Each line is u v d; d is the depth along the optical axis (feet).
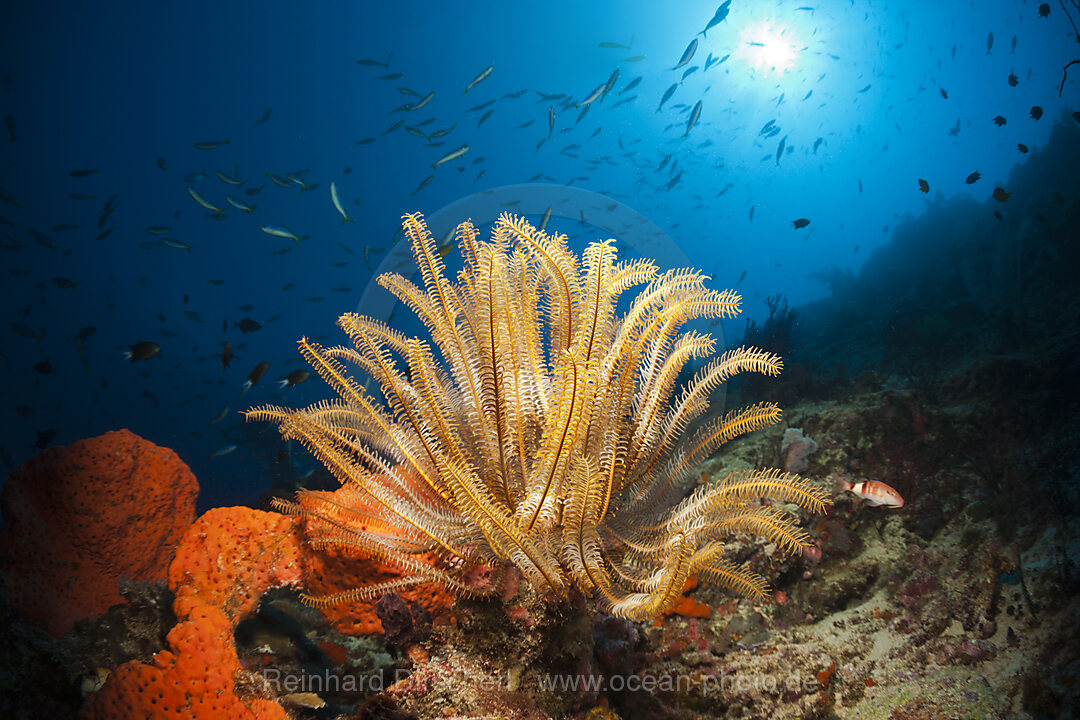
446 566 8.32
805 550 12.98
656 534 8.82
